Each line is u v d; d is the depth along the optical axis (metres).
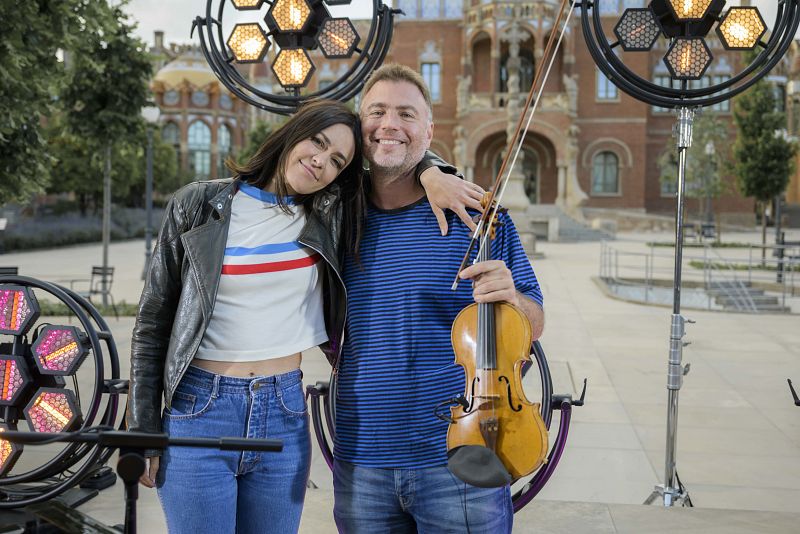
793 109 33.41
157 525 3.27
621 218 37.56
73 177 33.00
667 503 3.73
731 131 40.31
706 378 7.09
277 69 3.74
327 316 2.25
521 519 3.40
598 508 3.52
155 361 2.07
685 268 18.70
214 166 57.78
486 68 40.31
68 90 10.63
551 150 39.84
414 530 2.23
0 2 6.09
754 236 34.25
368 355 2.12
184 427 2.03
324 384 2.98
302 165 2.04
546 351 8.29
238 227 2.07
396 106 2.09
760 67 3.42
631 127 39.81
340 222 2.17
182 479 2.01
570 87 37.19
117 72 10.62
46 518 2.84
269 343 2.06
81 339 2.87
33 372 2.92
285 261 2.07
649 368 7.46
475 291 1.96
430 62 40.47
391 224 2.17
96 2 7.31
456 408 1.97
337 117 2.05
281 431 2.10
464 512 2.04
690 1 3.34
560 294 13.38
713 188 32.12
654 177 42.50
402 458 2.07
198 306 1.99
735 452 4.91
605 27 38.41
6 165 6.92
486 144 39.97
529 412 1.92
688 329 9.86
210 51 3.83
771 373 7.32
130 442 1.61
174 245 2.06
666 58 3.49
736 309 12.72
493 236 2.08
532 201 40.34
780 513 3.46
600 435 5.24
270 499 2.12
